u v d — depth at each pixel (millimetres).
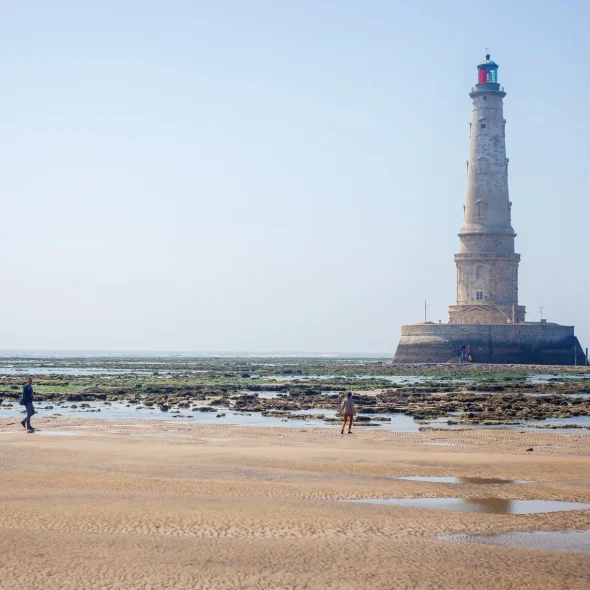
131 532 19656
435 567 17375
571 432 43906
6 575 16562
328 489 25016
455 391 80812
